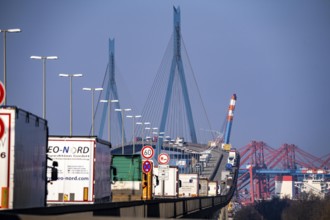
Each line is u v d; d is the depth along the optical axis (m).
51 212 52.69
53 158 79.62
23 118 57.66
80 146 79.94
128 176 119.62
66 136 79.94
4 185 54.59
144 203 80.12
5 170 54.69
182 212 110.12
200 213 137.50
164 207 93.06
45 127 66.25
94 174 79.81
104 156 86.81
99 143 82.75
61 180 79.50
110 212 65.00
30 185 59.88
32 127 60.62
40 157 63.91
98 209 61.47
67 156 79.75
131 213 73.31
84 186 79.56
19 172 56.25
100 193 83.56
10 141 54.91
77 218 39.78
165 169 116.31
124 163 120.19
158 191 152.38
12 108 55.16
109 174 91.81
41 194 64.25
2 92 63.28
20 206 56.56
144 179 106.00
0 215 39.75
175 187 153.00
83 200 79.38
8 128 54.97
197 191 187.38
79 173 79.69
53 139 79.75
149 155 105.56
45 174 66.25
